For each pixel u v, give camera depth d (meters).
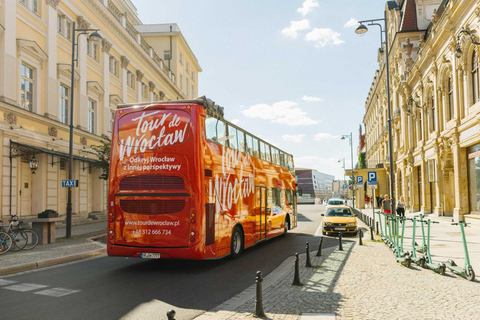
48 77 21.73
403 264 10.37
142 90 38.66
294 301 6.73
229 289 7.95
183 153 9.72
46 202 21.44
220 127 11.20
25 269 10.19
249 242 13.28
